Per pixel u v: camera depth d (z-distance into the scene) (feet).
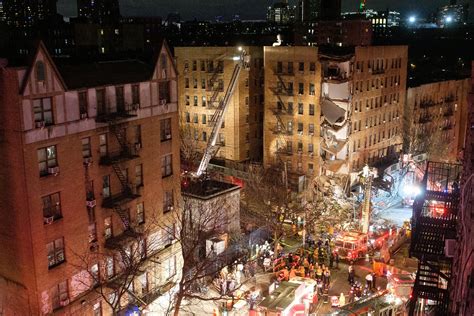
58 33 472.44
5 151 98.48
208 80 249.14
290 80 229.86
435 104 286.25
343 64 220.43
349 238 151.84
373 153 247.09
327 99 222.89
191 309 124.57
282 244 162.91
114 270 119.44
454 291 48.47
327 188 212.84
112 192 117.80
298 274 132.98
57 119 102.17
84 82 109.29
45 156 101.55
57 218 105.40
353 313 102.94
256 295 122.42
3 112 96.12
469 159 50.93
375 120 244.63
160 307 124.77
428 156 264.93
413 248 71.15
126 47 318.04
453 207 80.43
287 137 235.40
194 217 155.94
